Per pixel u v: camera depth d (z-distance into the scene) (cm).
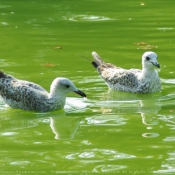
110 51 1970
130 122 1402
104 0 2733
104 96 1612
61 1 2709
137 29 2242
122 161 1171
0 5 2633
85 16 2442
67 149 1239
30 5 2634
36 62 1853
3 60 1872
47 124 1409
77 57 1911
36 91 1510
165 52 1948
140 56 1911
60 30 2236
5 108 1549
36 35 2169
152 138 1295
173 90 1650
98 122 1408
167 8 2566
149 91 1636
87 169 1134
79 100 1583
